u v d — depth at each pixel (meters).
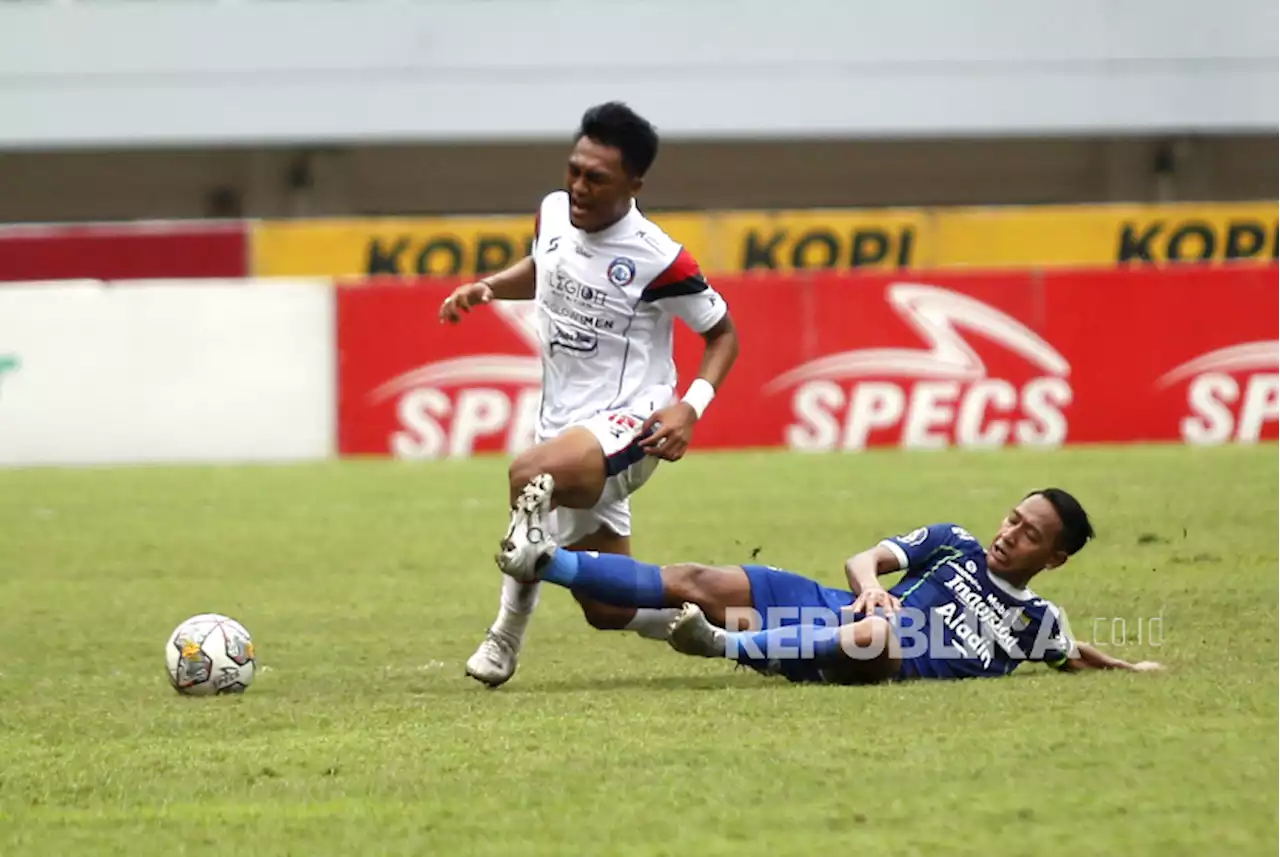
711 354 20.88
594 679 21.64
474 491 47.19
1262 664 21.20
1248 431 56.03
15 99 90.31
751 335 56.44
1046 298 56.22
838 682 20.03
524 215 94.56
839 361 56.50
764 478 48.34
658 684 20.95
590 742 17.14
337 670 23.06
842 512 40.88
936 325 56.38
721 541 36.56
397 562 34.91
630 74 91.12
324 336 56.75
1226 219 75.94
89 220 93.38
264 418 56.75
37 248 74.19
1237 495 41.88
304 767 16.45
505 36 91.00
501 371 56.75
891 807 14.46
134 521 42.25
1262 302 55.91
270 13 90.81
